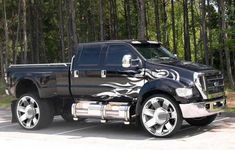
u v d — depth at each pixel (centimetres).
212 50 3347
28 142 1113
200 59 4012
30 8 3547
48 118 1291
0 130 1320
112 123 1405
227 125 1281
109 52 1184
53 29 4275
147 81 1120
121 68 1152
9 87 1346
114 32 3672
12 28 3928
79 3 3844
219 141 1049
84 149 1005
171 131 1086
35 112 1295
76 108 1209
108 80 1170
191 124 1249
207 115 1113
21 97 1312
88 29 3972
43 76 1272
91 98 1207
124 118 1136
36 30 3612
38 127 1291
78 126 1353
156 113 1100
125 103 1155
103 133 1216
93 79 1194
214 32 3053
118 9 4041
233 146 991
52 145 1066
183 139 1081
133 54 1153
